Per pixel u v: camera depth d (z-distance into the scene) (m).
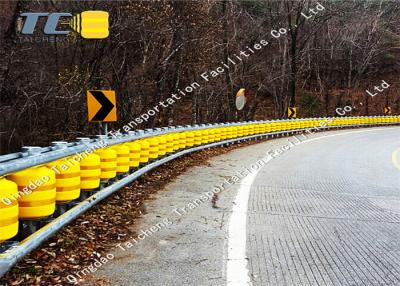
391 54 64.88
